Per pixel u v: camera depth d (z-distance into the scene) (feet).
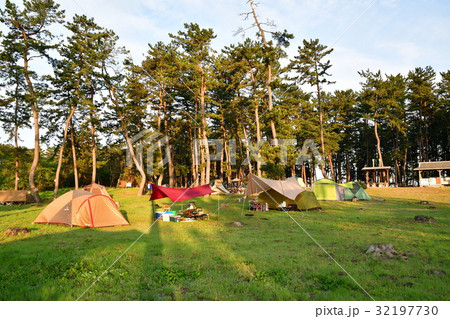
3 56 76.79
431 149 173.78
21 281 17.81
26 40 76.89
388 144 182.39
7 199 76.95
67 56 87.61
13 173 131.44
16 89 85.35
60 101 86.84
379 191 100.48
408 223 36.42
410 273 17.75
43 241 29.66
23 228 34.55
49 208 43.32
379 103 137.59
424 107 146.61
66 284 17.16
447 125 141.90
